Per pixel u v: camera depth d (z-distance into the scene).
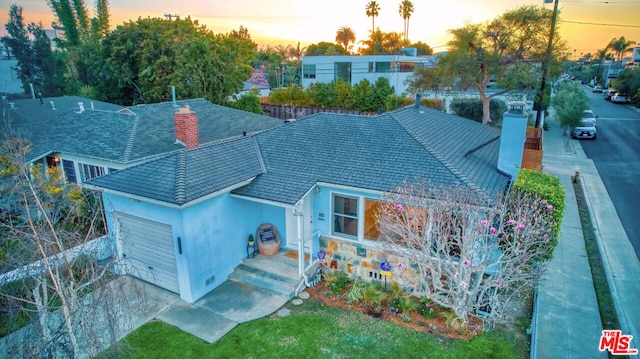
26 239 6.87
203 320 9.60
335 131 13.72
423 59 47.75
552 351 8.15
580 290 10.43
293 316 9.73
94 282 6.70
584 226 14.56
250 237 12.10
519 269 9.38
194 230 10.19
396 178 10.56
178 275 10.51
